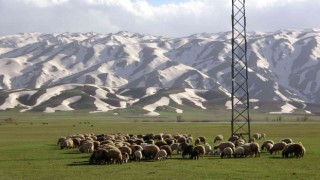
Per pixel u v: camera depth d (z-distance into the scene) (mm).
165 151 52656
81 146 63688
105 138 73812
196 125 168125
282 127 143250
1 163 49531
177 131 125812
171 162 48750
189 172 40375
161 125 169875
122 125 171250
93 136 80188
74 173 40656
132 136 81375
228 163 47125
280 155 55188
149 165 46062
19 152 63500
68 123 191750
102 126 162375
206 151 57844
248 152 53875
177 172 40469
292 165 44750
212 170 41531
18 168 44844
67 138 75250
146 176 38281
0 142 85000
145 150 52656
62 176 38969
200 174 39094
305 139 85062
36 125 170625
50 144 79625
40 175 39719
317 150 60438
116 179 36875
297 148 52312
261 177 37094
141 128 146500
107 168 43938
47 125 171000
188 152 53719
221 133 114438
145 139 79000
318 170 40938
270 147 60219
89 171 41906
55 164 48062
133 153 52750
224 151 54094
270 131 119875
